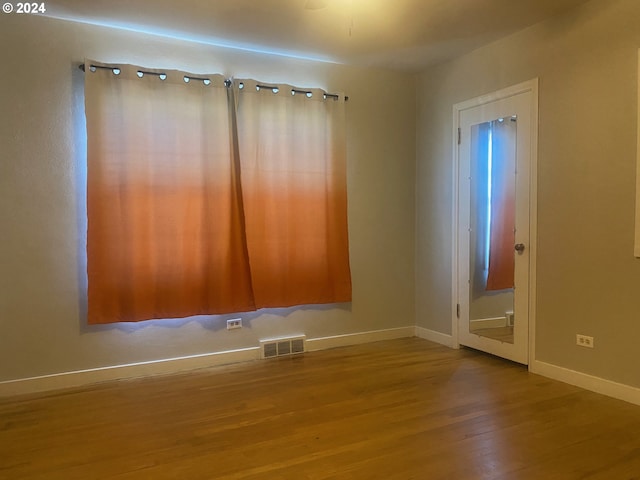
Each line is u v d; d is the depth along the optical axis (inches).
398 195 178.5
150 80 132.8
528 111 134.6
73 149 128.1
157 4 118.1
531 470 82.0
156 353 138.3
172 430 99.3
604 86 115.1
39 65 124.0
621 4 111.2
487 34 139.1
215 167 141.2
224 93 141.9
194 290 140.1
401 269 179.9
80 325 129.5
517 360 140.5
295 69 157.6
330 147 160.4
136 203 131.6
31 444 93.4
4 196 121.0
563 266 125.7
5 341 121.8
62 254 127.3
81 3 117.2
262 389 123.8
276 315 156.2
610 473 80.9
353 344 169.9
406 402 113.6
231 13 123.6
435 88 170.6
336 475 80.7
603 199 115.9
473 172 155.2
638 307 109.3
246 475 81.1
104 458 87.7
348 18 127.3
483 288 152.4
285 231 152.9
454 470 82.0
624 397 112.1
